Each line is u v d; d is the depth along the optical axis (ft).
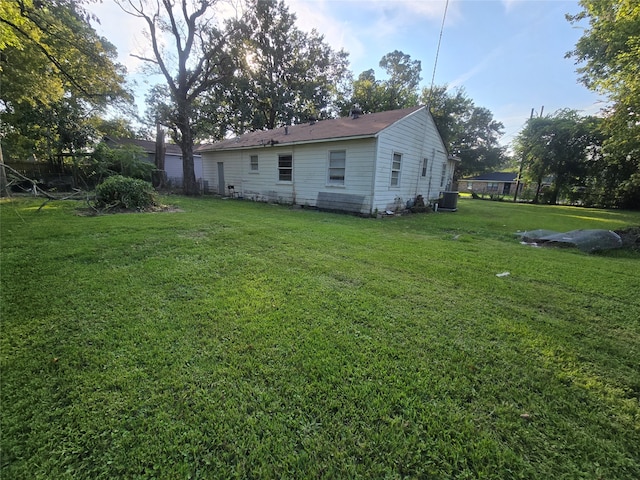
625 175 58.70
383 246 16.84
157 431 4.53
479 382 5.80
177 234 17.88
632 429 4.79
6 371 5.71
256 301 9.11
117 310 8.30
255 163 43.98
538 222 30.55
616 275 12.63
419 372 6.03
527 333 7.70
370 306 9.00
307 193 36.83
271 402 5.16
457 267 13.26
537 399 5.41
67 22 30.32
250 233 18.84
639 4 20.44
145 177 53.11
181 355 6.36
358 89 84.38
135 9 41.34
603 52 39.60
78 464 4.01
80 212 25.43
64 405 4.95
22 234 16.40
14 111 46.39
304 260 13.52
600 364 6.50
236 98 69.67
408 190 37.96
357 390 5.48
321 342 6.98
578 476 4.02
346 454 4.27
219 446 4.33
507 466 4.14
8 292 9.20
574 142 66.64
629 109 36.45
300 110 81.66
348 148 31.96
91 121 59.82
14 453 4.12
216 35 44.09
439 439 4.53
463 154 110.83
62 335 7.00
